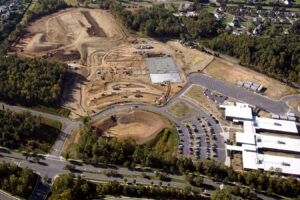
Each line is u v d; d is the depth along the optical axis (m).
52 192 178.12
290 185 183.62
